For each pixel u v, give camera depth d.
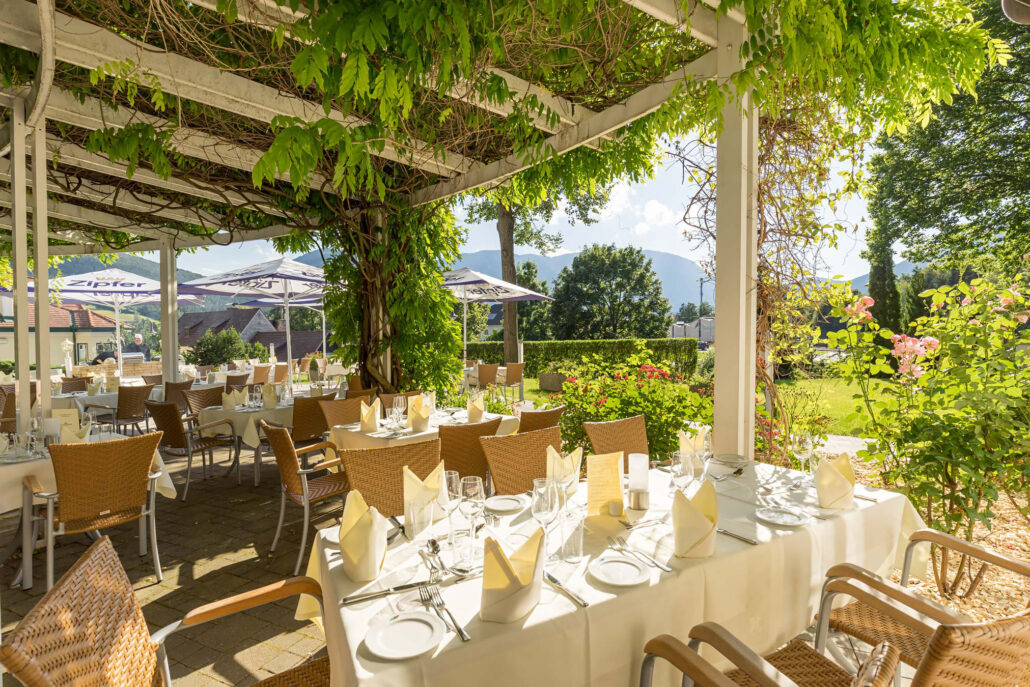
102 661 1.25
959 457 2.99
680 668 1.40
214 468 6.06
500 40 2.49
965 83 2.92
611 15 3.15
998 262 12.09
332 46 1.89
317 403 5.20
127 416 6.59
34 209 4.00
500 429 4.64
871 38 2.55
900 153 13.97
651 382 4.92
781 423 3.78
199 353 19.58
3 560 3.62
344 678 1.32
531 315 29.52
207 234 7.82
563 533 1.99
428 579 1.67
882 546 2.32
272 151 1.96
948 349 3.23
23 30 3.06
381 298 6.68
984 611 2.85
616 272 29.19
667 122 3.48
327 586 1.69
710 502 1.90
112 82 3.93
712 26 3.17
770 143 3.55
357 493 1.87
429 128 4.30
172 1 3.00
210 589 3.22
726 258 3.37
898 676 1.90
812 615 2.06
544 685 1.40
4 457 3.37
